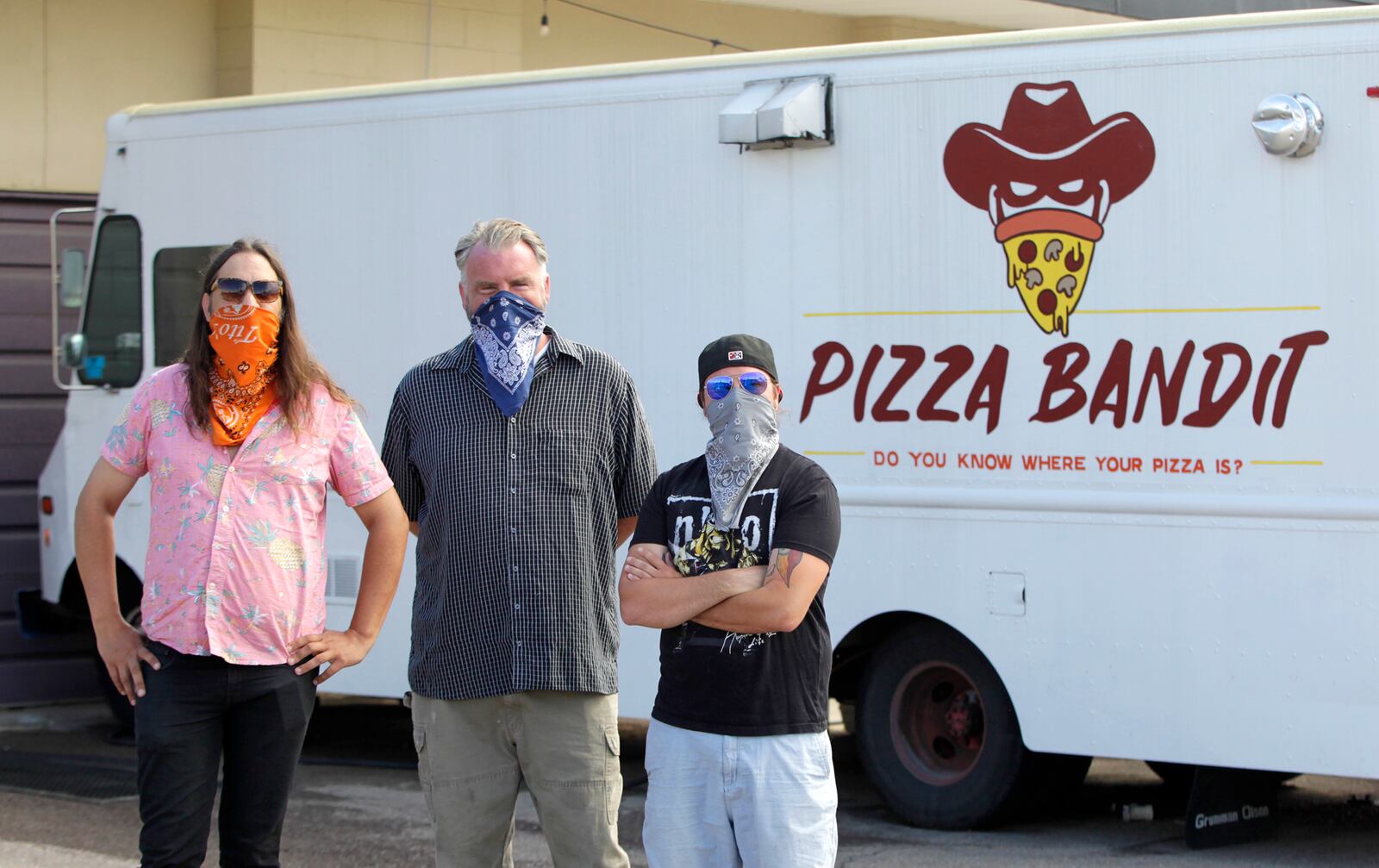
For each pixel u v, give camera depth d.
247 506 3.78
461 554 3.92
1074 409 5.81
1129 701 5.73
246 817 3.86
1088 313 5.79
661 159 6.54
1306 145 5.41
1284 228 5.49
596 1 11.31
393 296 7.09
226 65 10.06
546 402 3.99
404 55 10.43
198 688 3.74
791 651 3.55
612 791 3.98
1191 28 5.63
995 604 5.94
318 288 7.26
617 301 6.62
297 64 10.04
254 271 3.79
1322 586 5.44
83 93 9.66
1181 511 5.63
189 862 3.76
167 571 3.76
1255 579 5.54
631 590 3.63
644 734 8.23
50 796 6.95
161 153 7.68
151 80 9.90
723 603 3.53
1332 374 5.43
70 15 9.62
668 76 6.52
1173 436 5.66
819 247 6.24
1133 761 7.72
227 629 3.74
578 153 6.70
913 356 6.07
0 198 9.34
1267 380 5.52
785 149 6.29
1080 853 5.87
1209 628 5.61
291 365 3.86
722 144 6.40
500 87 6.86
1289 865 5.68
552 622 3.89
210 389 3.79
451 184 6.96
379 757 7.82
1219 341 5.59
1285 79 5.49
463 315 6.95
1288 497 5.49
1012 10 11.49
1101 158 5.76
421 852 6.00
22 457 9.34
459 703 3.93
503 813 4.01
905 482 6.09
